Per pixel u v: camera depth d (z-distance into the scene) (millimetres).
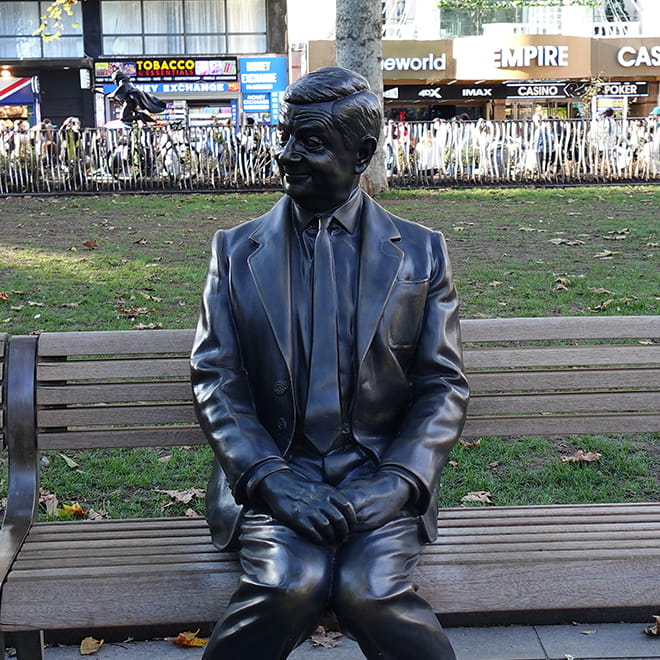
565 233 10398
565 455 4617
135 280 8148
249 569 2271
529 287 7746
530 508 2984
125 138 16094
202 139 16156
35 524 2910
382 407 2537
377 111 2490
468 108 28859
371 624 2170
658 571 2508
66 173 16016
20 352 3045
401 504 2330
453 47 27203
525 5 27359
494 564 2484
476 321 3188
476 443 4730
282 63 29891
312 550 2234
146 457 4641
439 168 16484
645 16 28047
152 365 3086
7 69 29078
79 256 9305
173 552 2631
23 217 12570
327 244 2533
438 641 2223
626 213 12070
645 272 8258
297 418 2518
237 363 2555
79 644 3064
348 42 13023
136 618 2447
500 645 3018
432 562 2494
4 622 2434
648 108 27969
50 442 3049
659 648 2982
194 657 2965
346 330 2514
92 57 29453
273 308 2492
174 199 14461
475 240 10055
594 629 3115
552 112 28203
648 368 3213
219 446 2416
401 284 2533
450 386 2533
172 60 29453
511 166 16641
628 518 2875
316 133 2414
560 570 2482
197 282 8062
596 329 3189
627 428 3219
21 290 7762
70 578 2449
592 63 27500
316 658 2969
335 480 2490
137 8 29531
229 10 29719
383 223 2594
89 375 3064
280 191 15711
